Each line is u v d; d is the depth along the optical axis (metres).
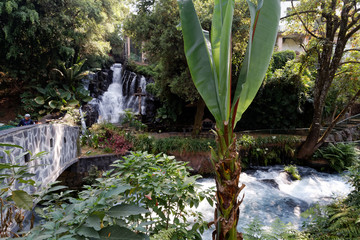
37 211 1.27
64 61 14.36
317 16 8.62
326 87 9.03
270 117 13.43
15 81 13.88
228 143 1.33
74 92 13.91
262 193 6.47
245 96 1.34
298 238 2.31
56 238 0.91
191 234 1.75
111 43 19.64
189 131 13.98
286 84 12.73
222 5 1.43
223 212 1.31
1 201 1.32
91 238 0.88
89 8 12.89
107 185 1.56
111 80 18.62
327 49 8.60
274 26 1.40
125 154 7.91
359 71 8.90
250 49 1.33
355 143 9.78
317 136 9.45
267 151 9.82
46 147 4.38
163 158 2.15
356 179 3.31
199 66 1.50
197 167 8.26
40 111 12.46
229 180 1.28
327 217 3.07
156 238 1.57
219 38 1.42
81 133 9.87
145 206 1.79
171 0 8.07
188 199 1.78
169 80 10.23
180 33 8.10
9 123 10.12
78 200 1.28
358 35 9.38
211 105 1.43
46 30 11.54
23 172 1.33
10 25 10.61
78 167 7.18
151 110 15.65
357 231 2.43
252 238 2.15
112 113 15.91
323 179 8.04
